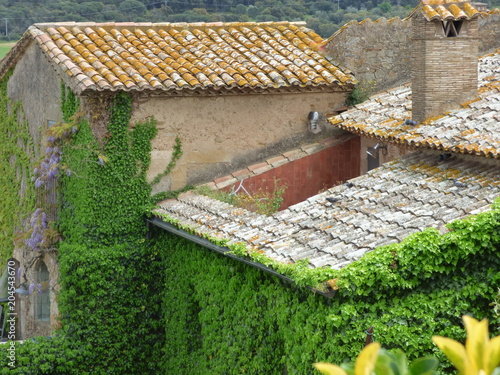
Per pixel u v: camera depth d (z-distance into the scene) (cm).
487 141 1254
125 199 1588
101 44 1688
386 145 1614
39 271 1883
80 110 1580
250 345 1276
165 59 1653
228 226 1353
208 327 1419
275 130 1683
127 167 1581
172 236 1575
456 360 303
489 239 1041
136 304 1612
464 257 1036
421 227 1091
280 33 1814
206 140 1638
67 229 1658
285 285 1150
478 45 1568
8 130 2050
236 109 1650
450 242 1027
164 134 1606
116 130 1563
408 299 1027
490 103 1396
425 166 1343
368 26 1691
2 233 2081
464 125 1341
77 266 1572
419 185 1262
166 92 1564
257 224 1309
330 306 1028
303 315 1082
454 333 1012
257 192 1658
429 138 1345
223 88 1589
